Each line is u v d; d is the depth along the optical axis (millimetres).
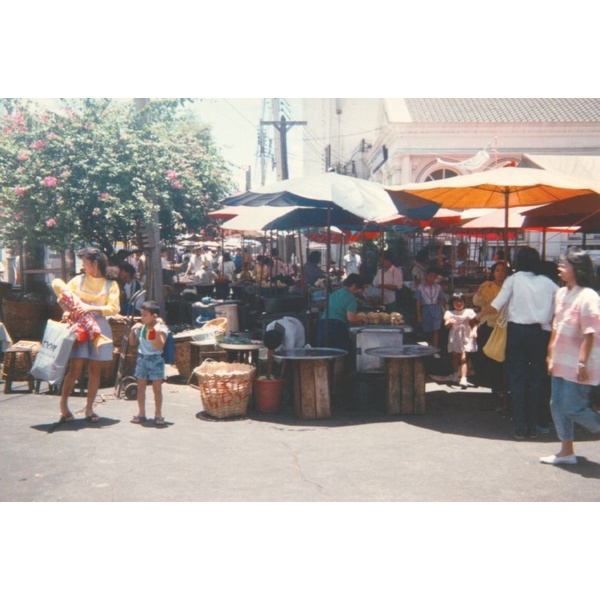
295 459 5727
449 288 14852
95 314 6820
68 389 6789
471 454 5902
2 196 11586
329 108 39438
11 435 6266
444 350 11609
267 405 7539
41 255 13297
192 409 7695
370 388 7863
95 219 11992
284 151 25594
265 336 7824
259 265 16469
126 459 5629
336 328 8711
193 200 15836
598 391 7070
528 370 6543
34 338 11641
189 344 9305
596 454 5922
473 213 12930
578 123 23031
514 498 4754
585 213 9492
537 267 6539
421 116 23688
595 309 5246
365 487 5008
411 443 6258
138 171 11891
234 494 4832
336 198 7570
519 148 23297
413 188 7164
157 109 12391
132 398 8148
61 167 11445
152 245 13172
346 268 20297
